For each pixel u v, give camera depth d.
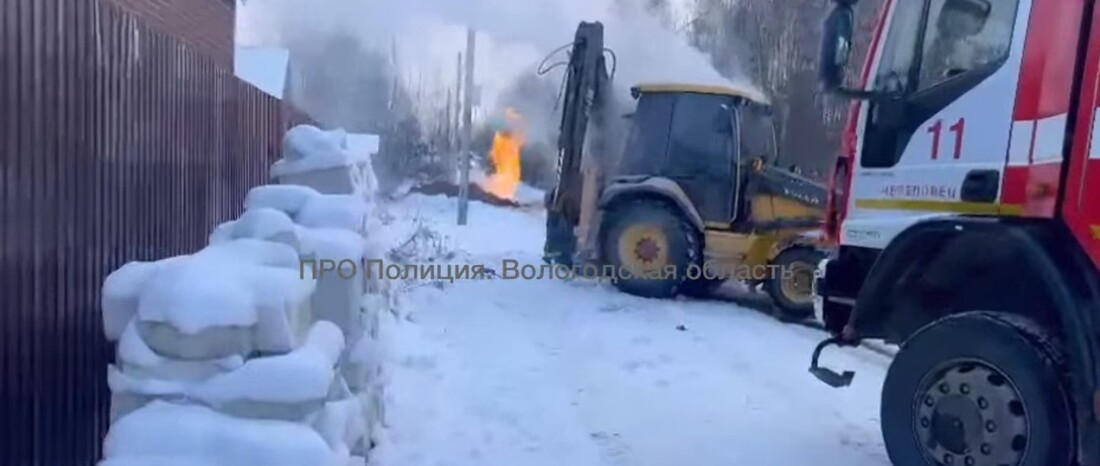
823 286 5.97
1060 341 4.68
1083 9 4.46
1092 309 4.43
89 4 4.62
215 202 7.81
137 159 5.43
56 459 4.24
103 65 4.83
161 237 5.96
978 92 5.01
